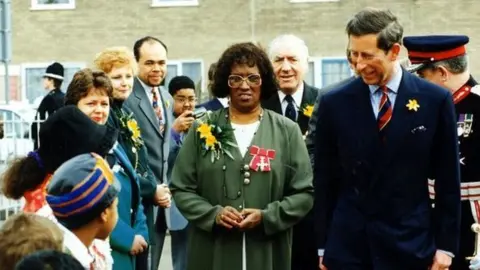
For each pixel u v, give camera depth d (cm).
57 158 707
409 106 745
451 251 754
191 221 819
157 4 3469
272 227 811
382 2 3434
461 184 834
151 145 1027
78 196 616
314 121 920
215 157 824
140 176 913
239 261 816
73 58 3484
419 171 749
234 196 819
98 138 718
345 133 753
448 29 3416
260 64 832
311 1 3450
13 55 3481
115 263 818
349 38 746
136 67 941
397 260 748
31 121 1451
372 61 736
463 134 832
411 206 749
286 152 830
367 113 749
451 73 838
